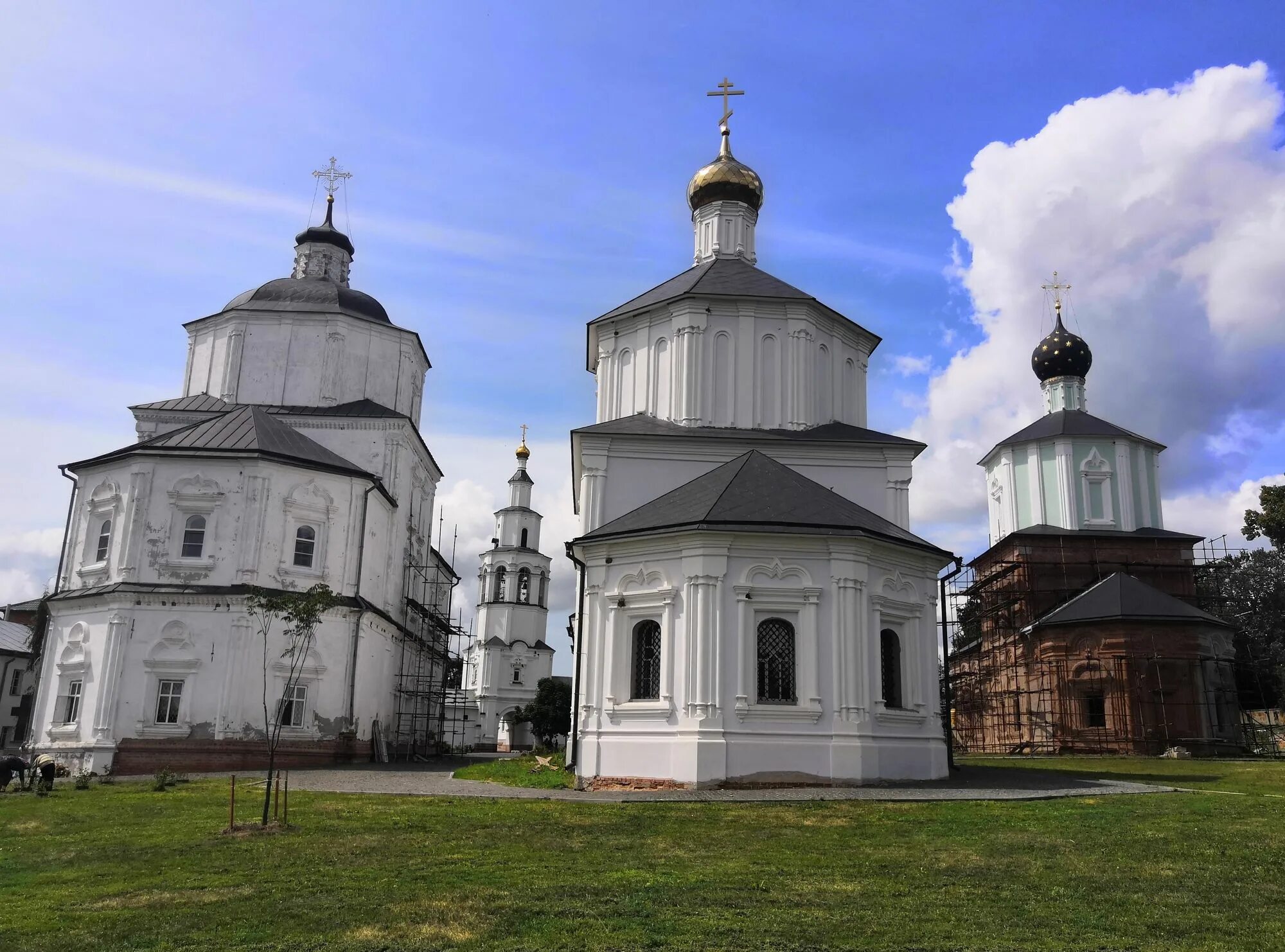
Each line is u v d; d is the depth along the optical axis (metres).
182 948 9.23
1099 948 9.15
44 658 36.94
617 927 9.84
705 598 24.11
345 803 20.14
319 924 9.99
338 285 49.53
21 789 25.23
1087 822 16.66
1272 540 50.94
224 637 35.06
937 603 27.12
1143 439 58.84
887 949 9.10
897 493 30.86
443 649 58.50
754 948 9.12
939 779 25.38
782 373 32.59
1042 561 54.38
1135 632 46.19
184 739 34.19
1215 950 9.09
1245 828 15.94
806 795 20.83
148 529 36.16
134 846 15.20
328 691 37.34
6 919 10.41
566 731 67.25
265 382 45.16
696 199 40.09
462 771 32.50
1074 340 61.91
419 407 51.56
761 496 25.83
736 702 23.56
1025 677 51.81
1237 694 47.44
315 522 38.41
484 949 9.10
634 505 30.39
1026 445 60.06
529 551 90.50
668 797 20.75
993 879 12.22
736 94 40.72
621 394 34.69
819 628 24.22
